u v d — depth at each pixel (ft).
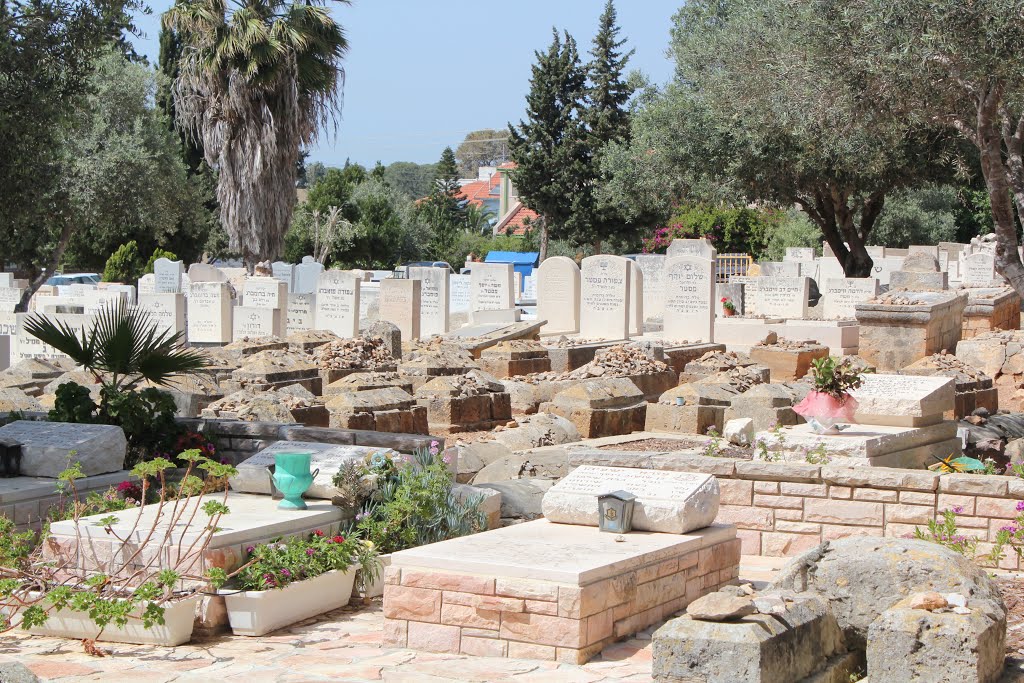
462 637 20.95
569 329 88.63
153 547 23.40
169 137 161.89
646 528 23.98
